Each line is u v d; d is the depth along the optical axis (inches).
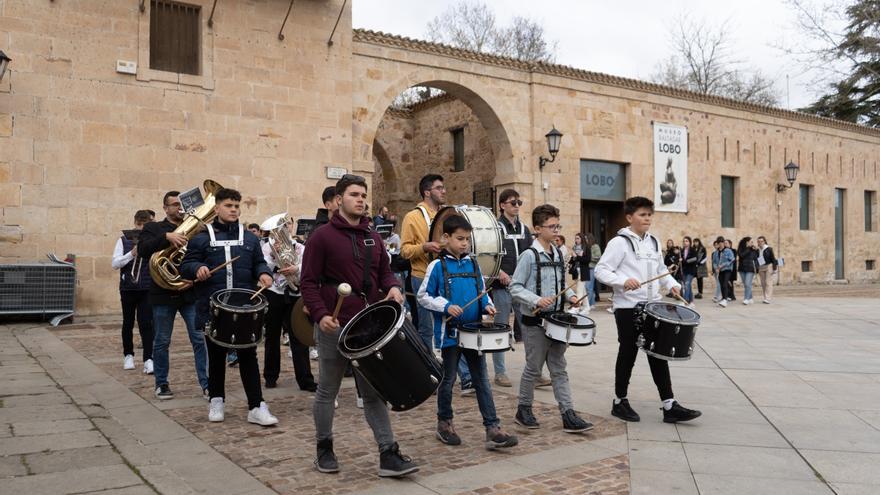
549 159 720.3
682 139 845.8
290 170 565.3
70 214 476.4
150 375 281.4
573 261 610.2
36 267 443.2
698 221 869.2
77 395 239.8
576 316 204.7
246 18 546.0
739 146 919.7
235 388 263.0
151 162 505.4
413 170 911.7
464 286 190.5
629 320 214.1
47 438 185.0
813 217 1026.7
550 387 265.6
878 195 1130.0
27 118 462.0
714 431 201.0
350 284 162.6
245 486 152.1
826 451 180.7
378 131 882.8
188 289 237.3
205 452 177.5
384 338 147.7
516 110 709.9
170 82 512.7
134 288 287.9
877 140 1120.8
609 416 219.6
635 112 804.6
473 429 205.3
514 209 283.6
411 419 217.8
